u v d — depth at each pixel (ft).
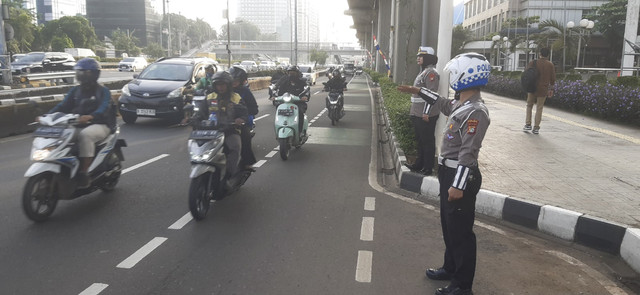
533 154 27.43
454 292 11.93
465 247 11.75
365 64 368.27
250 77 115.24
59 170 17.31
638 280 13.37
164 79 45.27
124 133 38.40
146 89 42.47
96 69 19.17
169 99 41.86
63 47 242.99
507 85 75.15
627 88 42.86
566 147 29.60
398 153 27.32
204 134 18.02
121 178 24.12
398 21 86.17
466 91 11.34
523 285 12.97
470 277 11.82
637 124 38.99
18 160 28.07
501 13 228.63
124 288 12.51
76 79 19.07
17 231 16.53
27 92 54.85
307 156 31.01
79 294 12.16
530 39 139.23
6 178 23.72
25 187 16.79
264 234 16.60
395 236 16.55
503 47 177.78
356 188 23.07
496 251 15.33
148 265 13.96
